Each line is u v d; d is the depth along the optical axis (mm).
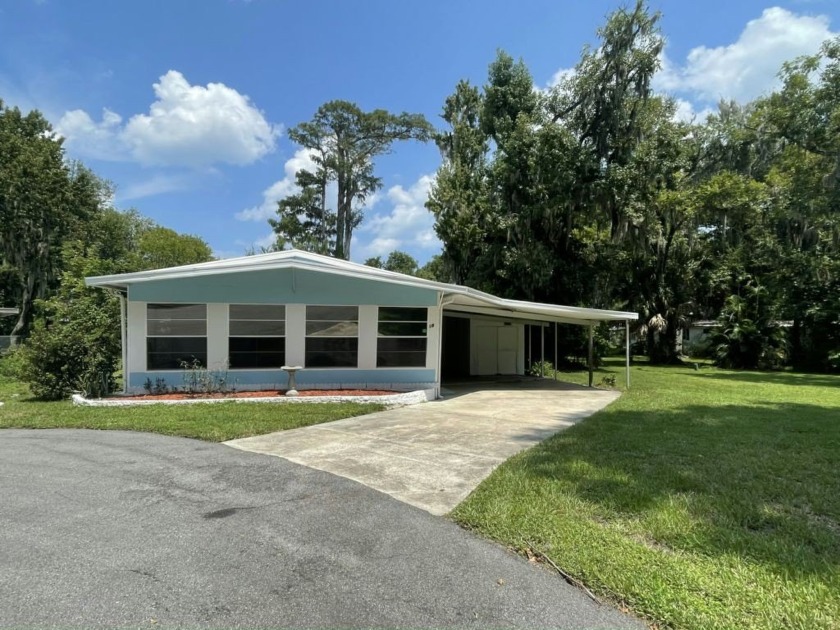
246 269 10023
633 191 19719
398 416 8562
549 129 19859
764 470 5176
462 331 17484
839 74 18641
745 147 23828
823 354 21922
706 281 25188
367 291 10555
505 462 5473
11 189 24578
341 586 2820
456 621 2492
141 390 10016
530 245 20328
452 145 24031
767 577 2895
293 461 5496
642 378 17828
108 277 9281
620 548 3277
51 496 4309
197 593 2730
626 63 19609
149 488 4535
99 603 2619
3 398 10281
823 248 22359
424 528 3652
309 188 36156
